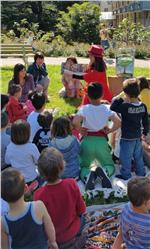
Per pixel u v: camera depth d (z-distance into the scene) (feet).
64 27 82.17
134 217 10.04
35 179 15.17
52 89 34.68
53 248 9.55
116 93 28.19
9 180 9.10
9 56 48.49
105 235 12.87
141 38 67.56
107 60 48.47
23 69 24.39
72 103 29.94
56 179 10.96
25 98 24.59
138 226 9.93
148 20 96.99
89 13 81.56
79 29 81.10
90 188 15.87
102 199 15.28
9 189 9.01
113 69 45.03
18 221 9.13
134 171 17.69
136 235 9.99
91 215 13.96
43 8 102.83
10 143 15.34
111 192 15.47
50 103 29.78
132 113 16.51
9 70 44.45
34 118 17.52
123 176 17.16
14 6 94.22
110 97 24.75
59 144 15.56
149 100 20.33
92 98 16.94
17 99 20.15
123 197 15.37
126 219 10.20
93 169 16.52
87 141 17.01
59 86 35.96
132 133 16.70
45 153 11.07
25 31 70.28
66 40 81.10
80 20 81.30
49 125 17.04
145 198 9.84
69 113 26.81
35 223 9.21
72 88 31.27
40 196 10.90
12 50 48.42
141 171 17.43
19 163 14.92
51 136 16.10
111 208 14.33
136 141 16.89
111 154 18.04
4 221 9.23
